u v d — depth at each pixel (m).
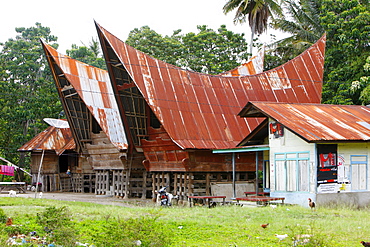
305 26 42.91
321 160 18.97
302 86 32.00
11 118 40.09
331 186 19.19
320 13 40.50
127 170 28.17
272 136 21.03
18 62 42.72
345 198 19.58
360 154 20.38
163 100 25.39
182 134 24.66
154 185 26.75
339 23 34.56
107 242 9.22
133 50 26.08
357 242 11.29
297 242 10.12
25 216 14.71
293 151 19.86
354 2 34.66
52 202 21.27
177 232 12.38
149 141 26.55
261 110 20.88
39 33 46.25
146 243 9.12
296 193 19.56
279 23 41.91
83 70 29.34
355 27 33.31
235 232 12.43
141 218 11.37
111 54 25.72
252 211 17.30
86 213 15.88
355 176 20.09
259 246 10.65
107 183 30.17
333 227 13.35
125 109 26.69
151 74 25.97
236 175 26.31
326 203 18.91
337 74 34.44
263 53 38.09
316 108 23.08
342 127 20.41
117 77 26.33
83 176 34.97
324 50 34.22
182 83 27.48
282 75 32.19
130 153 27.59
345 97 33.69
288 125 19.31
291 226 13.14
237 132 26.92
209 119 26.64
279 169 20.53
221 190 25.02
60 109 42.34
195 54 45.28
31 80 43.31
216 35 46.25
